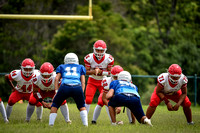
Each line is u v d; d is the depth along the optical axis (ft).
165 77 64.85
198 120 74.49
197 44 230.89
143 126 57.62
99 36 196.75
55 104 57.36
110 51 173.58
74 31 195.31
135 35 221.25
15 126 56.75
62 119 72.95
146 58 212.84
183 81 64.59
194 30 232.12
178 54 213.05
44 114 82.79
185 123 68.08
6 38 208.95
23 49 204.74
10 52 201.87
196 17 235.40
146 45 221.05
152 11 229.86
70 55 60.44
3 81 175.01
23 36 211.82
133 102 57.41
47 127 54.95
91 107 108.17
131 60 198.80
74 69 58.85
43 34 219.61
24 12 215.92
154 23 242.17
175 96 68.74
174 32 228.84
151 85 183.93
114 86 59.36
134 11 239.91
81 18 135.23
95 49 73.51
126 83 59.57
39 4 216.74
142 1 231.30
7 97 162.50
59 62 144.46
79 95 57.26
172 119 75.20
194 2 234.99
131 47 200.95
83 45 195.83
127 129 53.31
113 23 207.31
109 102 59.82
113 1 244.83
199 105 156.46
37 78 64.69
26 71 67.51
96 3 225.35
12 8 213.87
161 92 66.44
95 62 75.46
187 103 66.28
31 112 68.95
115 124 59.26
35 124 61.16
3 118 69.92
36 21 219.41
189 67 203.00
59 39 195.11
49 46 191.01
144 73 192.75
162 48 222.07
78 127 55.57
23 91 71.26
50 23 229.04
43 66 61.77
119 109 61.46
